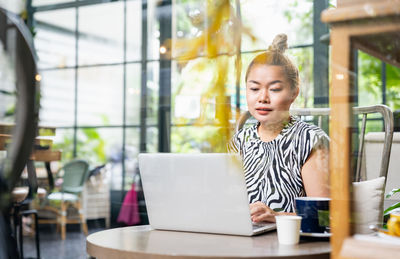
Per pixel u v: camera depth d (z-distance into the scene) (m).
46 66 4.05
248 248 0.78
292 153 1.31
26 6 3.73
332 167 0.61
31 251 2.34
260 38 2.41
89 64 4.55
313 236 0.85
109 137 4.37
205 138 1.51
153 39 4.49
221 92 1.49
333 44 0.60
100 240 0.88
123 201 3.51
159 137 4.21
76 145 3.91
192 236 0.92
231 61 1.58
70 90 4.31
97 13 4.64
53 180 2.94
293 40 2.81
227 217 0.92
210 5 1.88
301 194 1.30
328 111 1.38
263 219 1.04
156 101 4.36
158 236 0.93
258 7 2.82
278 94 1.39
